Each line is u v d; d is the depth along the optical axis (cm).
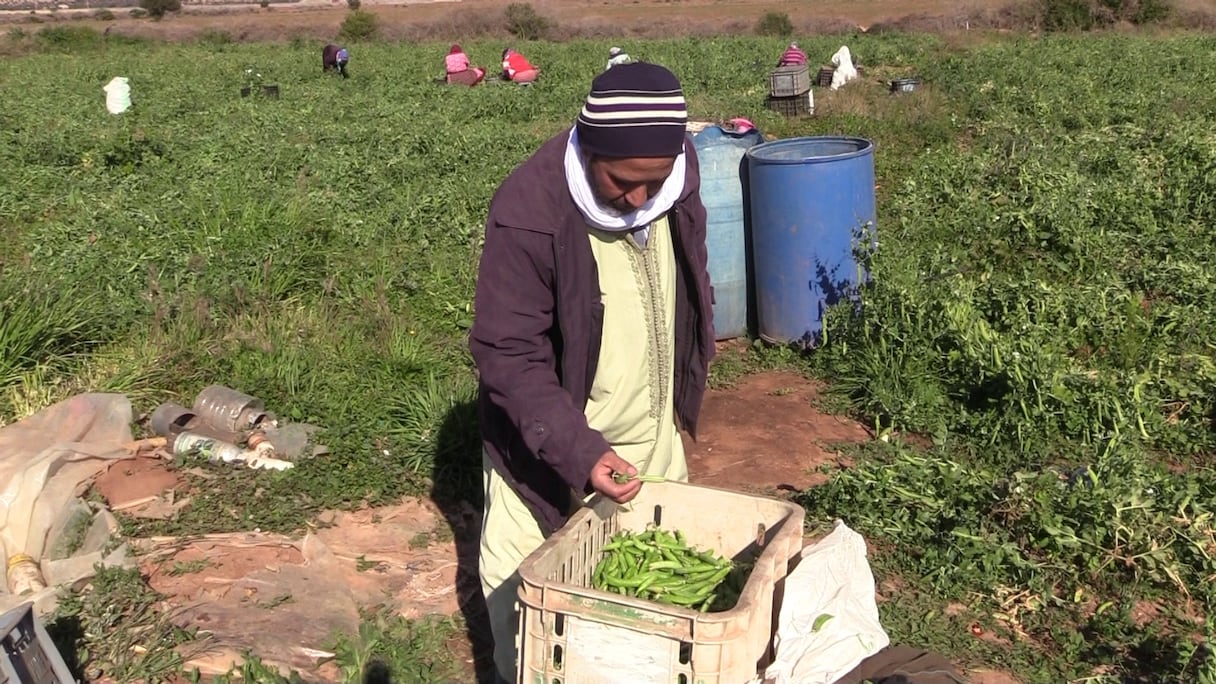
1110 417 563
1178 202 937
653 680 242
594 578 287
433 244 905
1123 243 852
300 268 799
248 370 632
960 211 929
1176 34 3288
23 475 473
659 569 288
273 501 502
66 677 318
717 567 288
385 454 542
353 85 2370
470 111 1809
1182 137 1196
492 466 316
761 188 673
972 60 2216
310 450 544
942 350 636
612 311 296
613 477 267
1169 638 398
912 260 713
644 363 306
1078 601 416
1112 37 2995
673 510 304
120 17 6419
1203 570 431
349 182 1139
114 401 551
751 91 1964
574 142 270
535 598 250
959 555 441
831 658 256
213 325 688
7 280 698
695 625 234
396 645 391
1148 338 678
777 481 534
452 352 681
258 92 2134
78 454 500
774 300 691
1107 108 1552
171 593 424
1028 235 839
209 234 855
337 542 474
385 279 791
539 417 271
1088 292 717
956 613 416
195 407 580
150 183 1159
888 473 492
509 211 273
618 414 307
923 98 1688
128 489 502
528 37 4484
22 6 6931
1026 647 393
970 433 573
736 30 4291
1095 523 440
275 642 391
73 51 3994
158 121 1712
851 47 2778
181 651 386
